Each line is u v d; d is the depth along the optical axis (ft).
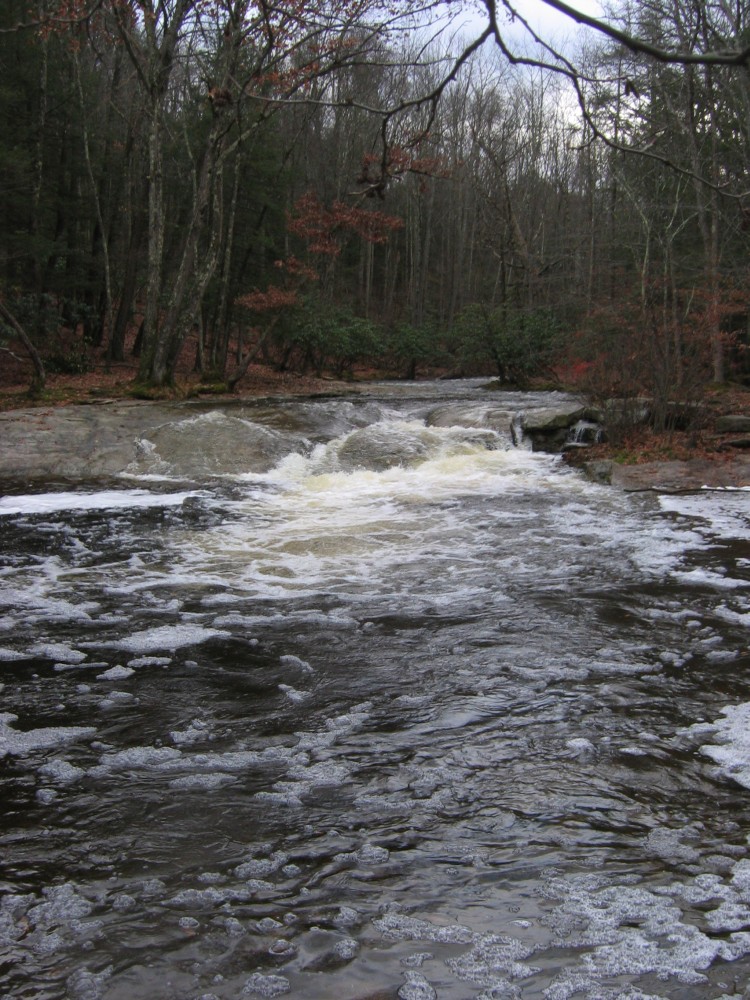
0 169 68.13
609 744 12.90
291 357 108.17
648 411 43.73
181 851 10.18
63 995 7.75
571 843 10.26
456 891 9.31
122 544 26.37
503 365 83.61
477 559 24.31
